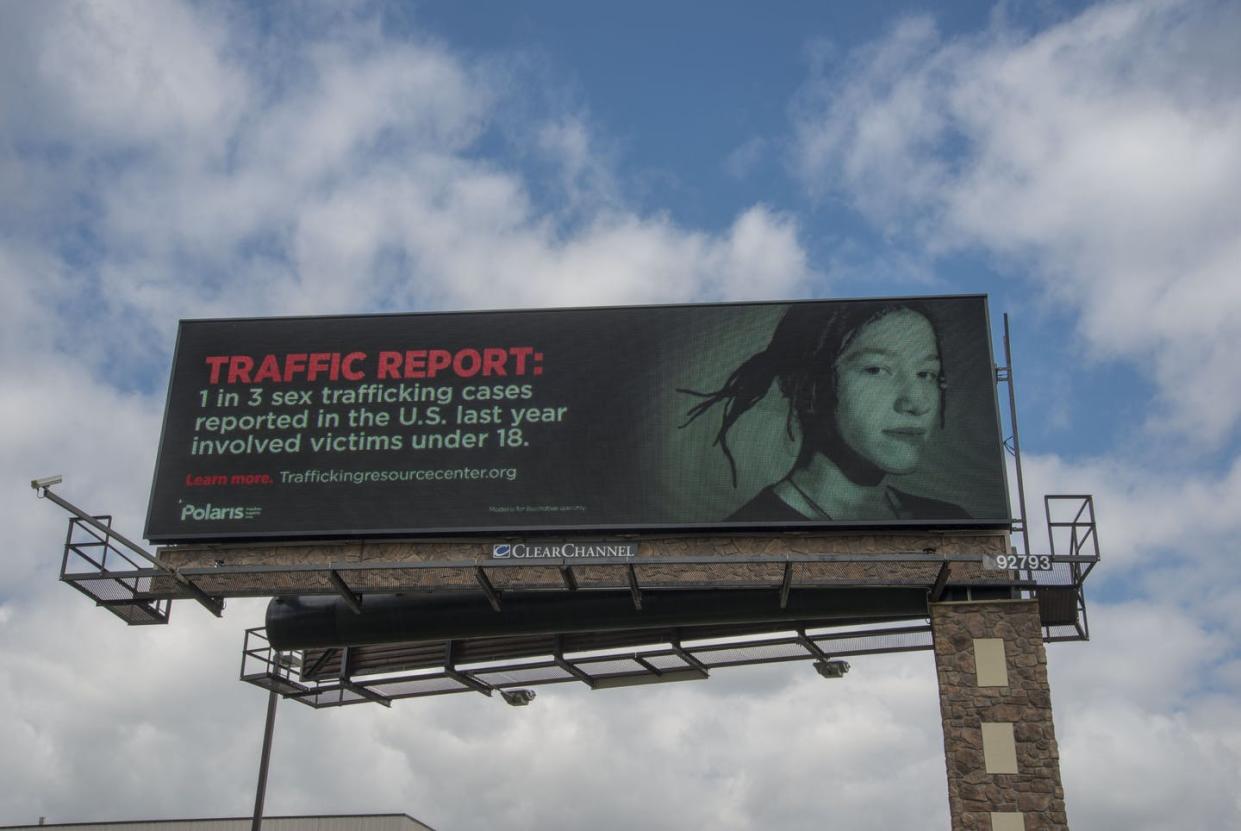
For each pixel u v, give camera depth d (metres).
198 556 24.98
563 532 24.41
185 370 26.09
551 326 25.92
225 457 25.38
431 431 25.28
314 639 25.47
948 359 24.86
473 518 24.55
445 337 26.00
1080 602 23.39
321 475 25.11
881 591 23.88
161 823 50.19
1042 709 21.88
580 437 25.02
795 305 25.62
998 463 24.11
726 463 24.56
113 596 24.30
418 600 25.11
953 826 21.28
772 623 25.75
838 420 24.64
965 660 22.38
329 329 26.27
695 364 25.34
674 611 24.50
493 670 27.48
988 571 23.11
